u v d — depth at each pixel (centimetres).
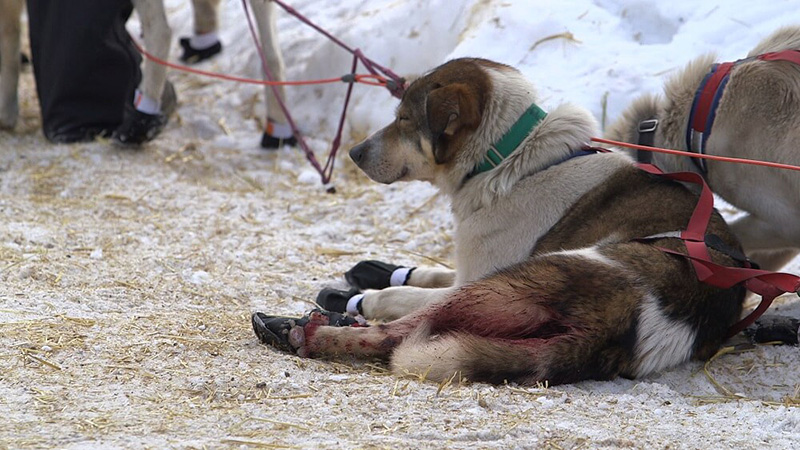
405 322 742
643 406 664
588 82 1273
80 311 829
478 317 718
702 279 720
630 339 702
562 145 834
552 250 804
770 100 831
